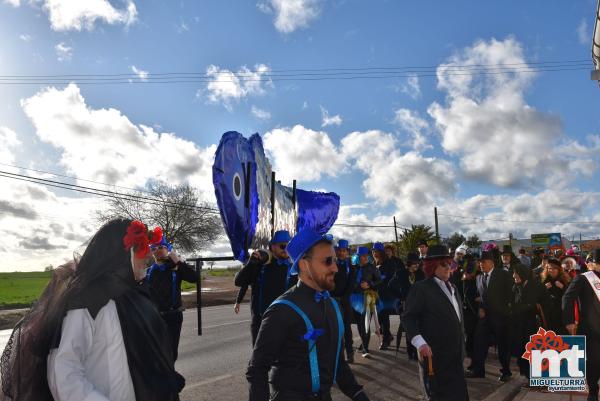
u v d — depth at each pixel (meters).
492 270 7.48
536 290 7.18
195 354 9.28
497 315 7.27
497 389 6.69
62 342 2.07
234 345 10.27
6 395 2.18
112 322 2.18
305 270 2.76
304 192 10.80
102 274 2.25
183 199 47.69
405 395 6.29
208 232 48.97
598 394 6.03
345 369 2.85
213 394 6.41
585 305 5.89
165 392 2.30
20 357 2.16
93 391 2.04
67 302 2.14
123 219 2.44
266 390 2.62
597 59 13.95
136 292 2.40
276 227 8.80
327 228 11.63
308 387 2.61
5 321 16.31
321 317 2.70
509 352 7.26
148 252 2.45
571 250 12.30
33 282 52.03
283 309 2.66
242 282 6.38
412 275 9.31
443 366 4.36
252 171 7.59
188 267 6.73
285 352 2.66
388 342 9.58
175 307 6.54
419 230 47.59
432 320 4.41
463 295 8.84
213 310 19.59
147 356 2.27
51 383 2.06
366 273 8.91
